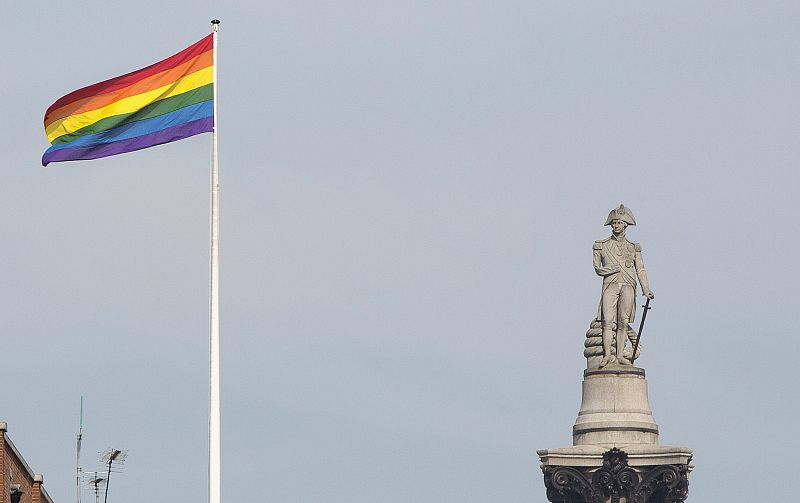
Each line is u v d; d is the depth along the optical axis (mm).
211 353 192625
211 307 193625
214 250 195500
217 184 198250
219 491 190750
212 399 191625
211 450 191000
